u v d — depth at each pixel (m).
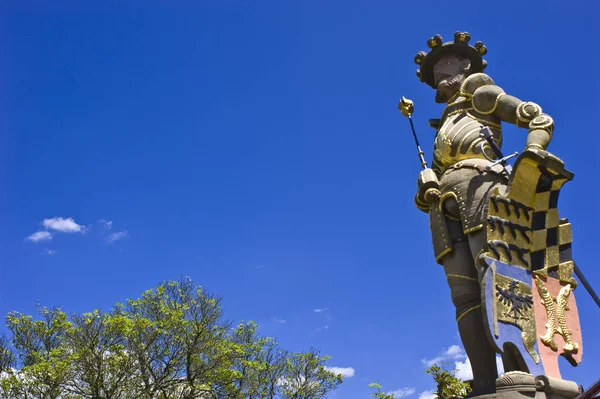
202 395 26.77
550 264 8.15
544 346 7.66
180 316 27.97
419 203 9.42
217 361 27.97
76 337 26.25
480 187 8.41
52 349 26.31
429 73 10.25
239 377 27.62
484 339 8.19
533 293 7.88
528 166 7.95
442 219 8.80
